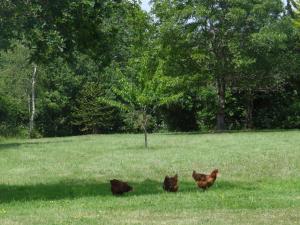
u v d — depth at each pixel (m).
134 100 29.92
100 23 15.97
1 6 14.01
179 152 25.62
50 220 10.98
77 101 59.09
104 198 14.22
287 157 22.23
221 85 45.44
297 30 44.09
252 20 40.97
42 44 15.19
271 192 14.80
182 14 41.12
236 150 25.48
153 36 43.28
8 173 20.73
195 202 12.98
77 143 34.56
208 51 42.31
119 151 27.47
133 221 10.69
